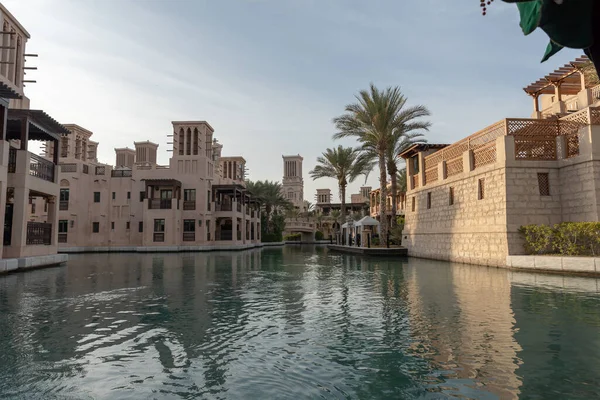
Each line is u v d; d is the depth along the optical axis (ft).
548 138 61.11
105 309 29.58
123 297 35.42
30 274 56.54
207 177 154.71
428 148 95.86
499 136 62.59
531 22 8.55
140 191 151.84
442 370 16.12
